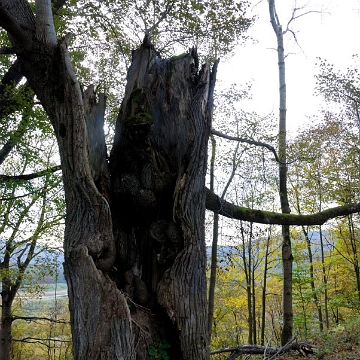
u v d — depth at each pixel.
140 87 4.35
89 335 3.34
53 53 4.21
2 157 8.02
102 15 7.84
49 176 8.82
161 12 7.92
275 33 12.76
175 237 3.97
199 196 4.12
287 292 10.69
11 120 7.38
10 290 12.56
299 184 12.29
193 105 4.27
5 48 4.20
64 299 18.47
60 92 4.03
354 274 18.03
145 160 4.14
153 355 3.66
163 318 3.93
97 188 3.99
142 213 4.18
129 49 8.55
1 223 10.16
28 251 12.12
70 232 3.70
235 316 20.62
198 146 4.16
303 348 7.45
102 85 8.59
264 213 6.27
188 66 4.38
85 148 3.82
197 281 3.91
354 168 11.44
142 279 4.14
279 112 12.04
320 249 19.72
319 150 10.65
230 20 8.06
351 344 7.71
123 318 3.43
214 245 11.10
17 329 18.11
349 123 11.82
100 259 3.62
